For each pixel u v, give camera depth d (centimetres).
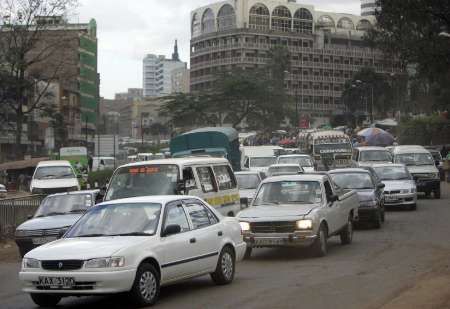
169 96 7906
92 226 1055
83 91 11250
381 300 977
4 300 1106
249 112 7788
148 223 1036
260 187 1636
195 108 7725
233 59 12731
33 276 951
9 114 6788
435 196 3178
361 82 10881
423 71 3484
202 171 1705
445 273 1198
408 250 1562
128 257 946
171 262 1025
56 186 3147
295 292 1070
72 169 3334
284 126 10706
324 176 1658
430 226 2066
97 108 12256
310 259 1477
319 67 13112
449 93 4678
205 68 13300
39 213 1808
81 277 926
